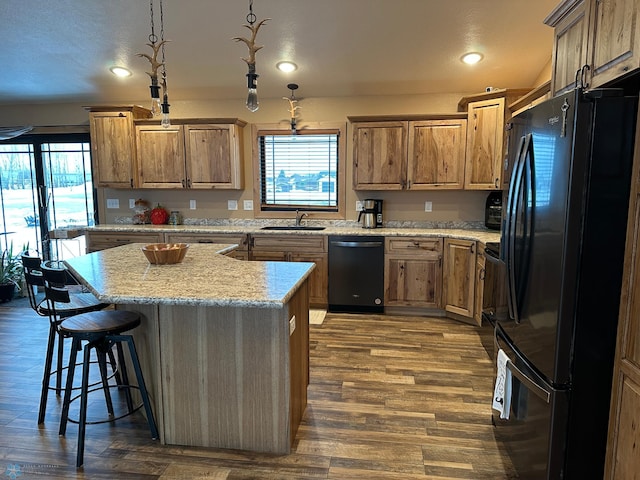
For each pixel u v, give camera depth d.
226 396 2.09
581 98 1.41
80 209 5.23
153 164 4.70
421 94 4.48
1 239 5.31
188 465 1.99
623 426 1.41
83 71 4.20
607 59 1.71
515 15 3.12
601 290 1.47
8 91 4.67
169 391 2.13
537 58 3.70
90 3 3.14
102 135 4.67
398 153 4.28
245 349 2.03
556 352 1.52
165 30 3.46
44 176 5.20
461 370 2.99
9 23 3.37
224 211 5.01
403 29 3.35
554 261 1.53
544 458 1.59
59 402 2.58
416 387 2.75
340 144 4.66
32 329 3.88
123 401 2.61
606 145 1.42
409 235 4.11
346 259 4.24
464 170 4.14
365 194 4.70
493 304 2.85
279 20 3.27
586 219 1.45
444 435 2.22
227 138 4.57
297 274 2.22
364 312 4.34
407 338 3.61
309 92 4.57
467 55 3.69
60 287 2.24
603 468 1.54
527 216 1.78
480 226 4.50
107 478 1.90
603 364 1.50
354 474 1.93
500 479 1.90
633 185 1.40
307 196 4.88
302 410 2.39
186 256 2.80
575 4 2.06
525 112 1.87
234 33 3.48
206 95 4.71
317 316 4.21
